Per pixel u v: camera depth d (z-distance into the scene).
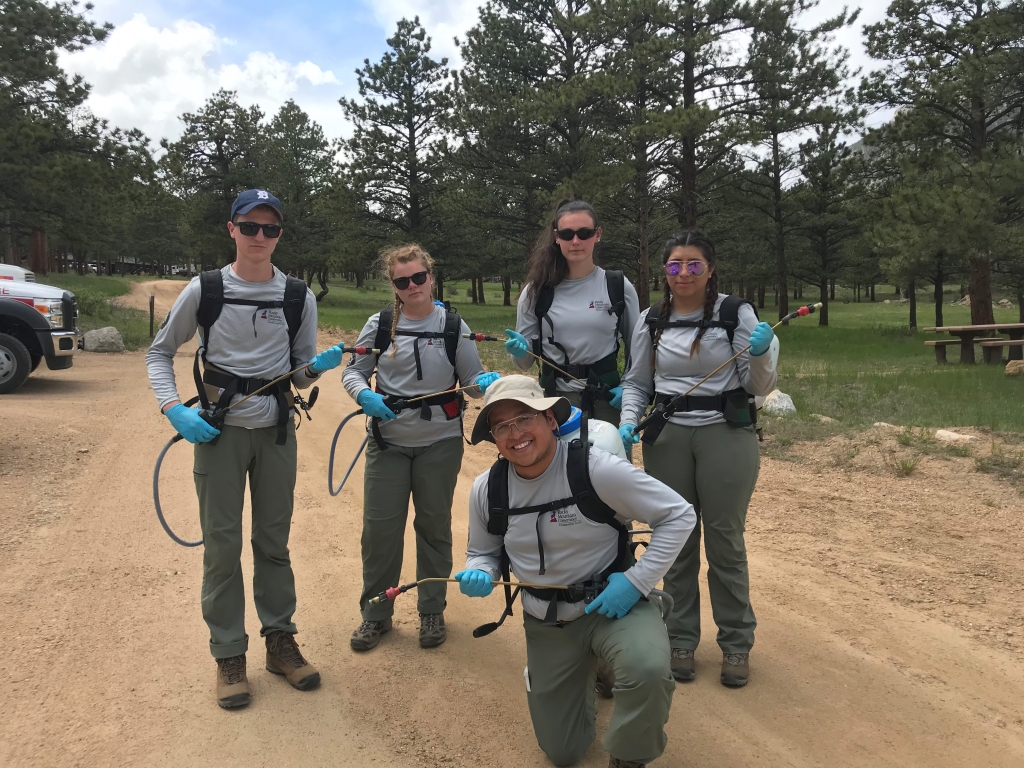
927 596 4.26
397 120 39.38
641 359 3.54
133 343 18.23
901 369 16.69
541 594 2.66
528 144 30.22
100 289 41.25
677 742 2.95
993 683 3.35
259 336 3.28
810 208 35.16
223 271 3.31
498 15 29.23
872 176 26.52
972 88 19.88
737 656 3.40
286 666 3.38
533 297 3.72
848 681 3.39
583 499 2.55
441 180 40.28
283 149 54.44
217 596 3.21
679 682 3.42
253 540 3.43
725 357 3.29
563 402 2.61
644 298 28.95
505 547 2.72
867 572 4.61
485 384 3.39
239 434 3.26
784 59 22.88
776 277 41.56
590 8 23.42
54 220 24.56
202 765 2.78
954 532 5.27
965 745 2.92
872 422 9.20
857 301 72.94
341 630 3.93
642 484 2.53
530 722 3.11
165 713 3.10
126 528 5.28
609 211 28.19
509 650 3.75
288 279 3.42
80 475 6.55
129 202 25.61
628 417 3.40
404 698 3.27
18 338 11.21
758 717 3.12
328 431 8.76
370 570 3.72
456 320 3.69
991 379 13.25
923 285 32.00
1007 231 17.52
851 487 6.45
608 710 3.21
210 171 51.12
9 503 5.66
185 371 13.75
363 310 41.47
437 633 3.77
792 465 7.23
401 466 3.67
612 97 23.12
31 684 3.27
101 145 24.69
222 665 3.22
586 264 3.69
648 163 26.20
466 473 7.06
